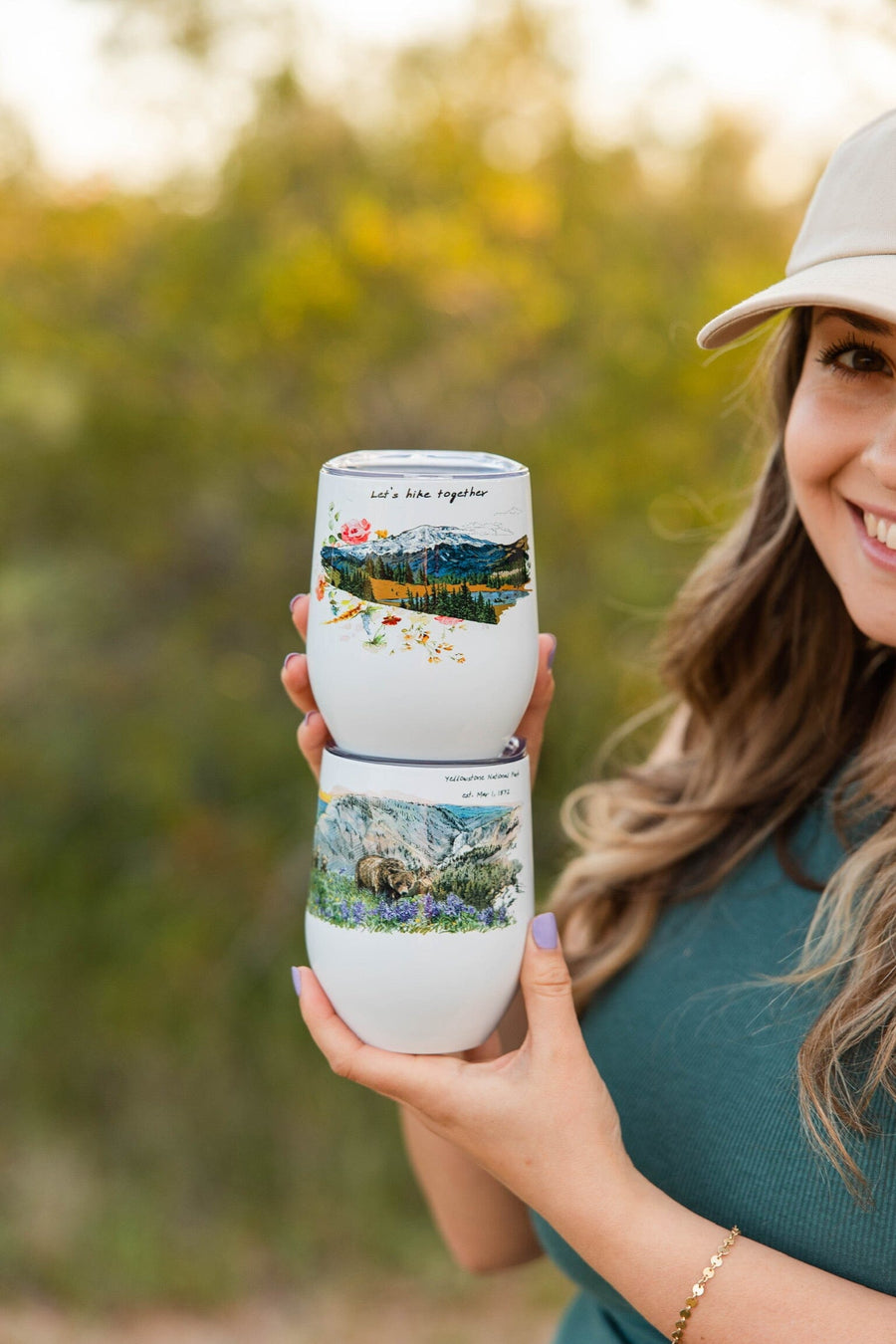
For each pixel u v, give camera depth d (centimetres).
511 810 96
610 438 345
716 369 335
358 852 96
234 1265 353
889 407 102
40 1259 346
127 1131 377
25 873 387
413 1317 342
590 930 138
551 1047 99
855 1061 104
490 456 99
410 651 91
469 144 367
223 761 384
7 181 371
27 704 387
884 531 104
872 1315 95
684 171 369
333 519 94
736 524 143
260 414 358
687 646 140
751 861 125
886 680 129
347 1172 371
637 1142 118
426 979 96
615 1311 124
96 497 377
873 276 96
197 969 381
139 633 388
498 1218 141
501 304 359
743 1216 107
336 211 359
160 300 363
